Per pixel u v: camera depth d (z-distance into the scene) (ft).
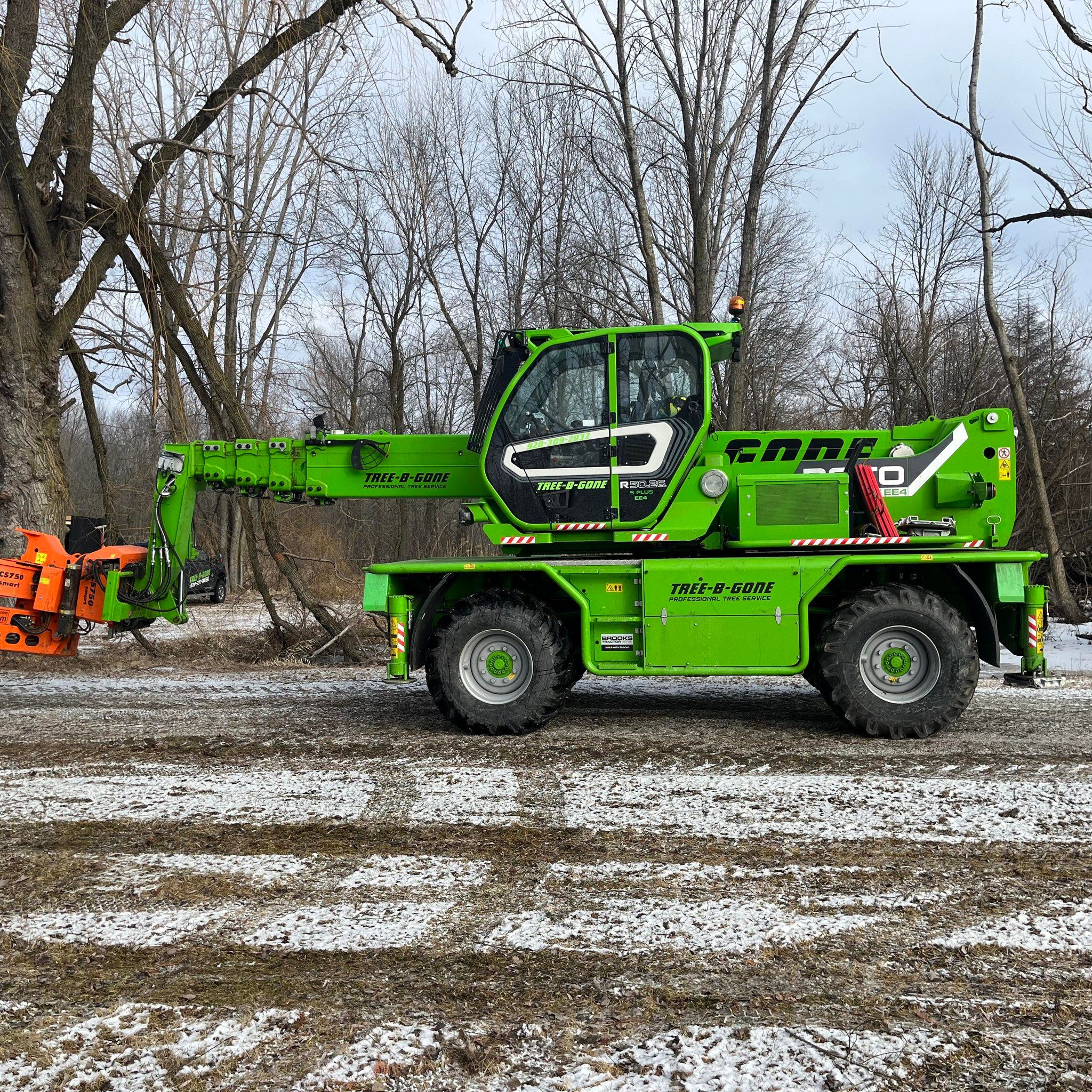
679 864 13.78
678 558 21.95
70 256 35.04
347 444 24.67
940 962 10.66
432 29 36.11
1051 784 17.37
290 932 11.65
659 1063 8.73
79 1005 9.94
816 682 23.18
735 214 61.98
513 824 15.62
